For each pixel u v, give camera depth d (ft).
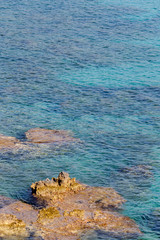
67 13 344.69
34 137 145.28
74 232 89.97
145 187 114.42
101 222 94.89
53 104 179.93
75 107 177.27
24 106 176.24
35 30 294.66
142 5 379.96
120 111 174.29
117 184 115.85
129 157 134.10
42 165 125.70
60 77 214.07
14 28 296.30
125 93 195.11
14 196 106.42
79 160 130.31
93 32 296.92
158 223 96.78
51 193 106.93
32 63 231.71
